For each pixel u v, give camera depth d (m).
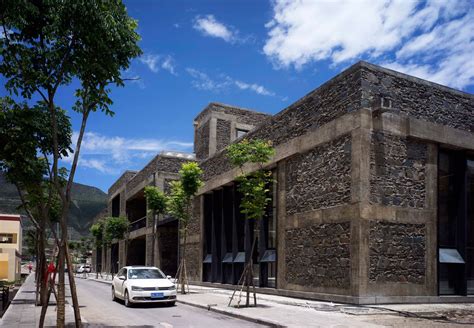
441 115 15.75
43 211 9.90
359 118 14.12
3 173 10.28
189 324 11.07
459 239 15.77
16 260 46.34
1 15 6.30
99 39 6.92
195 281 27.06
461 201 15.96
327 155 15.64
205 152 33.41
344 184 14.59
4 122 8.81
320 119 16.17
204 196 26.97
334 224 14.87
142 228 39.12
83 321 11.35
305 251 16.36
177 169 35.19
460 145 15.84
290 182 17.81
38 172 10.06
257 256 20.78
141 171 39.75
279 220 18.23
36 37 7.08
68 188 7.36
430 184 15.11
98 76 7.25
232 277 22.66
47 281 12.84
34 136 9.73
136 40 7.47
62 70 7.04
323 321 10.61
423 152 15.19
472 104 16.64
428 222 14.83
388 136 14.53
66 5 6.52
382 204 14.09
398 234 14.23
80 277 48.72
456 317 11.34
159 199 29.16
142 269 17.14
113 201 52.81
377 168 14.18
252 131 21.33
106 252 56.62
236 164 14.83
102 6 6.76
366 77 14.45
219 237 25.22
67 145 10.95
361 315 11.67
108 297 20.36
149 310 14.45
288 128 18.19
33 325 10.20
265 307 13.88
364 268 13.48
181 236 30.27
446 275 15.45
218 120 33.06
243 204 14.73
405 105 15.04
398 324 10.13
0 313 14.16
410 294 14.11
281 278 17.77
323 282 15.17
